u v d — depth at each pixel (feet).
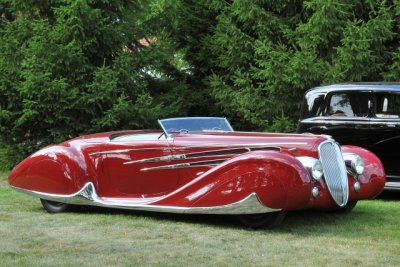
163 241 17.51
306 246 16.78
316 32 36.81
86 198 22.06
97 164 22.27
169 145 20.95
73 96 36.88
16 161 41.19
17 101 38.37
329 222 20.84
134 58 40.73
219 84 41.34
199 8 44.93
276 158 17.98
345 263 14.84
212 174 19.11
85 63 37.99
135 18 41.75
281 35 40.32
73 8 36.63
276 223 18.93
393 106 27.63
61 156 22.59
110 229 19.42
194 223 20.36
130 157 21.66
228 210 18.70
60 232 18.97
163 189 21.09
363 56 35.19
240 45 40.42
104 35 38.91
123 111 37.35
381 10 35.83
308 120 30.01
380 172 21.86
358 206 24.94
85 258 15.44
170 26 44.42
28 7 39.68
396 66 36.29
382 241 17.56
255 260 15.19
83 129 38.68
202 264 14.79
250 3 39.29
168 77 45.83
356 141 28.43
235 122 44.75
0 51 37.96
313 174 18.60
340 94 29.12
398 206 25.18
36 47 36.47
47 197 22.80
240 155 18.88
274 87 38.22
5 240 17.72
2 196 27.66
